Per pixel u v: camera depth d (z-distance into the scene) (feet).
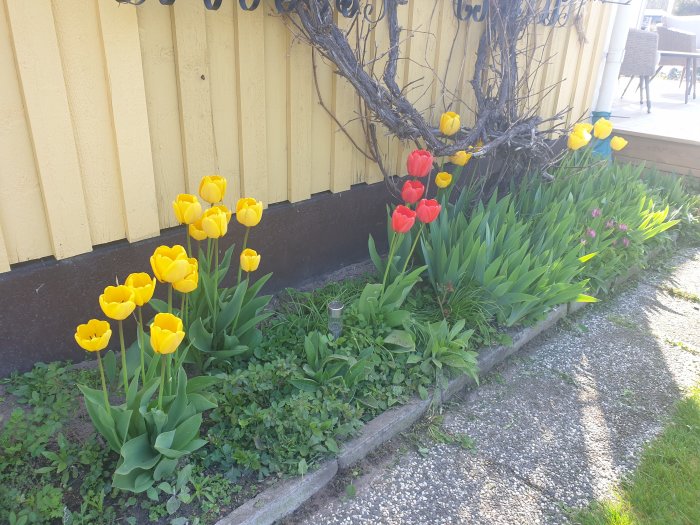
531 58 13.17
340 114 10.14
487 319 9.38
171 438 5.86
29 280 7.21
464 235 9.77
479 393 8.70
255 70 8.55
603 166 14.06
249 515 6.04
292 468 6.58
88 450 6.28
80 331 5.16
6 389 7.20
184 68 7.77
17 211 6.95
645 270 13.15
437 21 11.21
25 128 6.73
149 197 7.98
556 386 8.99
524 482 7.13
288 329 8.72
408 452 7.45
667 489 7.07
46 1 6.35
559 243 10.43
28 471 6.19
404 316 8.43
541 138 12.76
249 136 8.86
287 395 7.45
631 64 21.49
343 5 8.97
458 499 6.82
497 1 11.67
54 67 6.63
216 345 7.79
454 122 10.19
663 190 15.80
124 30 6.98
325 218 10.65
